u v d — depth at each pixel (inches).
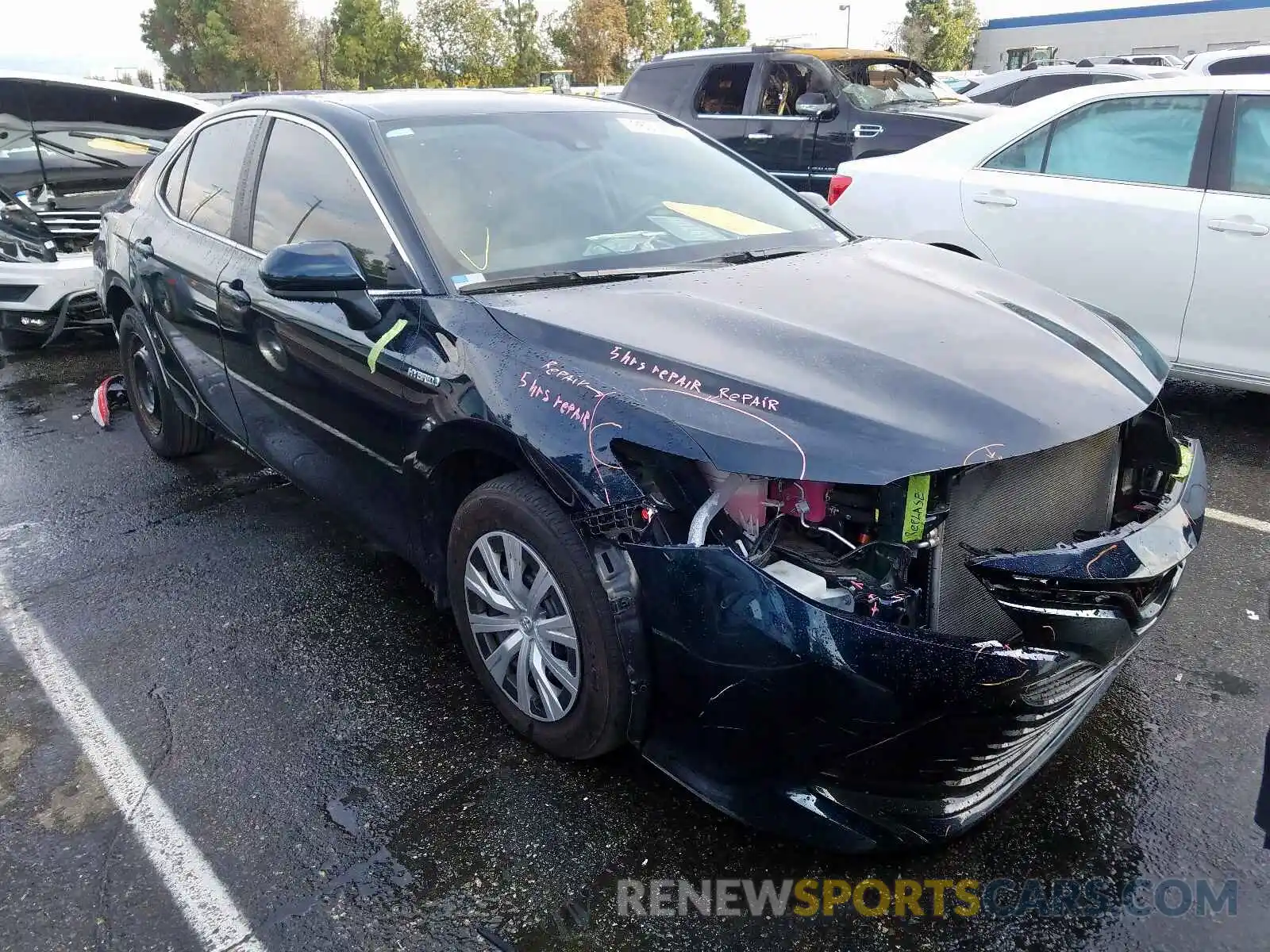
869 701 78.5
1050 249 206.7
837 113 330.6
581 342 97.6
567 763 104.9
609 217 127.6
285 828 96.9
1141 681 117.5
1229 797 98.6
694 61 372.2
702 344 95.4
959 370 91.4
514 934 84.4
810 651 78.9
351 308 114.9
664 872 90.5
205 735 111.3
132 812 99.6
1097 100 204.2
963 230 219.5
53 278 260.4
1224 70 432.8
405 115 131.6
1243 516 160.4
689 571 84.2
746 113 353.4
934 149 230.5
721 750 87.4
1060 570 81.5
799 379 88.8
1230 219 182.5
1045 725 87.7
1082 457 94.5
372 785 102.8
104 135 300.4
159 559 154.7
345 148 126.6
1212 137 187.9
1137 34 1641.2
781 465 80.9
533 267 116.1
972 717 79.4
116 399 233.1
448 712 114.7
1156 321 196.2
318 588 144.6
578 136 140.4
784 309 104.4
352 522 131.0
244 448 157.2
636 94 390.3
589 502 89.1
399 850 93.8
